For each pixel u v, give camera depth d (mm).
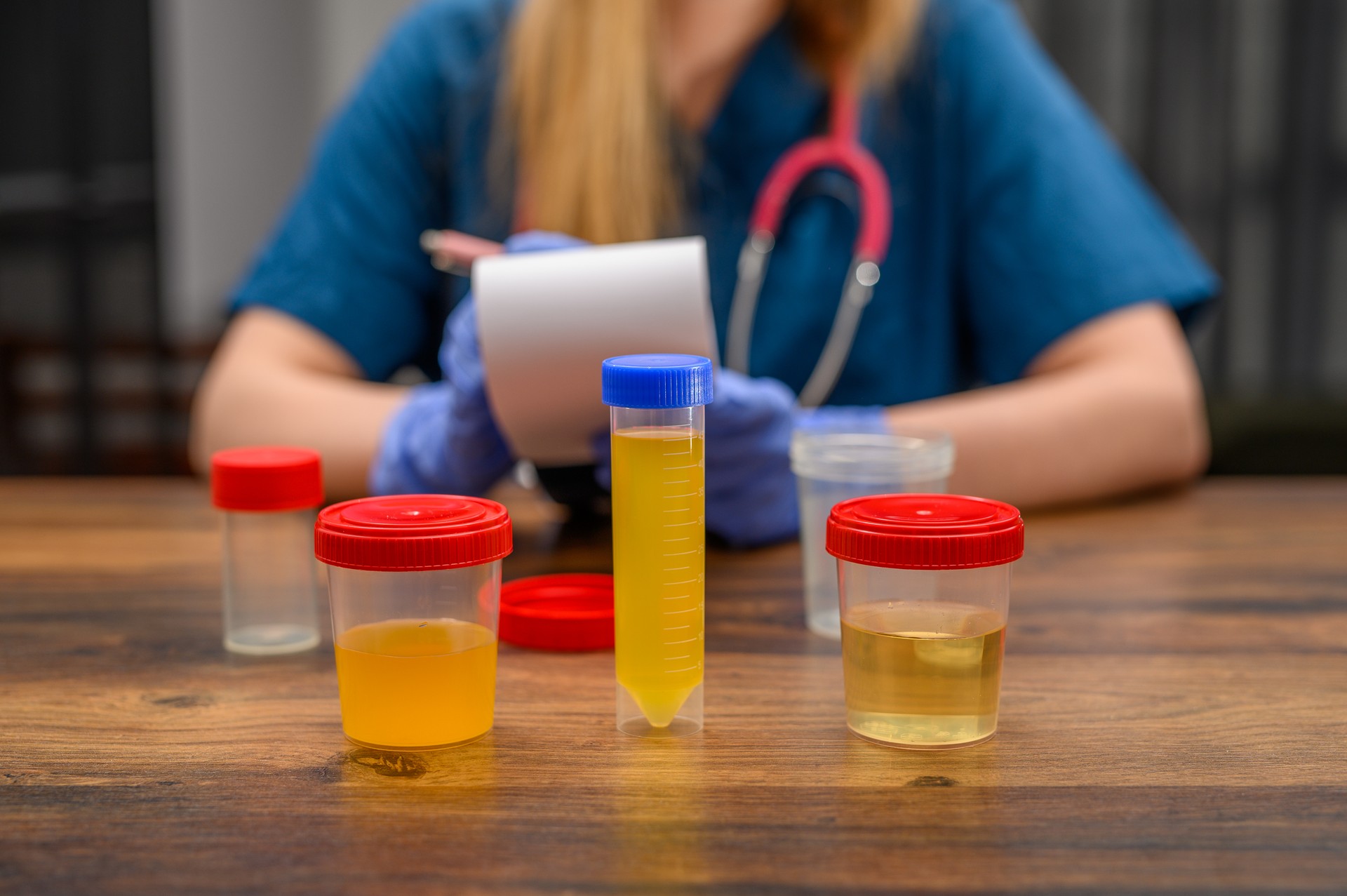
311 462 706
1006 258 1279
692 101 1293
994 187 1294
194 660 664
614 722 559
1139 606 744
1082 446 1051
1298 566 835
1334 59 3064
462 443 874
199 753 523
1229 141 3129
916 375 1351
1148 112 3176
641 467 520
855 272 1179
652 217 1240
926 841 427
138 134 3207
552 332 741
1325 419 1630
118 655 674
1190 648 662
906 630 522
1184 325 1282
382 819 450
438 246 857
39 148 3061
